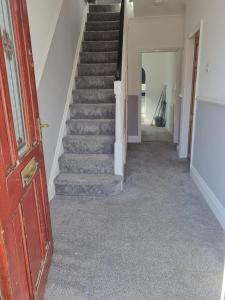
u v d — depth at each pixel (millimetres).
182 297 1554
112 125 3402
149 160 4266
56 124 3086
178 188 3125
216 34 2473
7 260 1041
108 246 2047
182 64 4500
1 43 1061
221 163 2328
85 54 4293
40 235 1584
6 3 1192
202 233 2193
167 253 1947
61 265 1840
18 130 1291
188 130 4238
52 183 2896
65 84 3484
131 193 2994
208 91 2744
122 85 3090
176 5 4195
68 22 3631
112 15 4906
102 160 3084
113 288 1634
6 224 1039
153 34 4938
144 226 2316
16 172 1171
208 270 1766
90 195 2941
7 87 1107
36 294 1426
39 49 2496
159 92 7887
